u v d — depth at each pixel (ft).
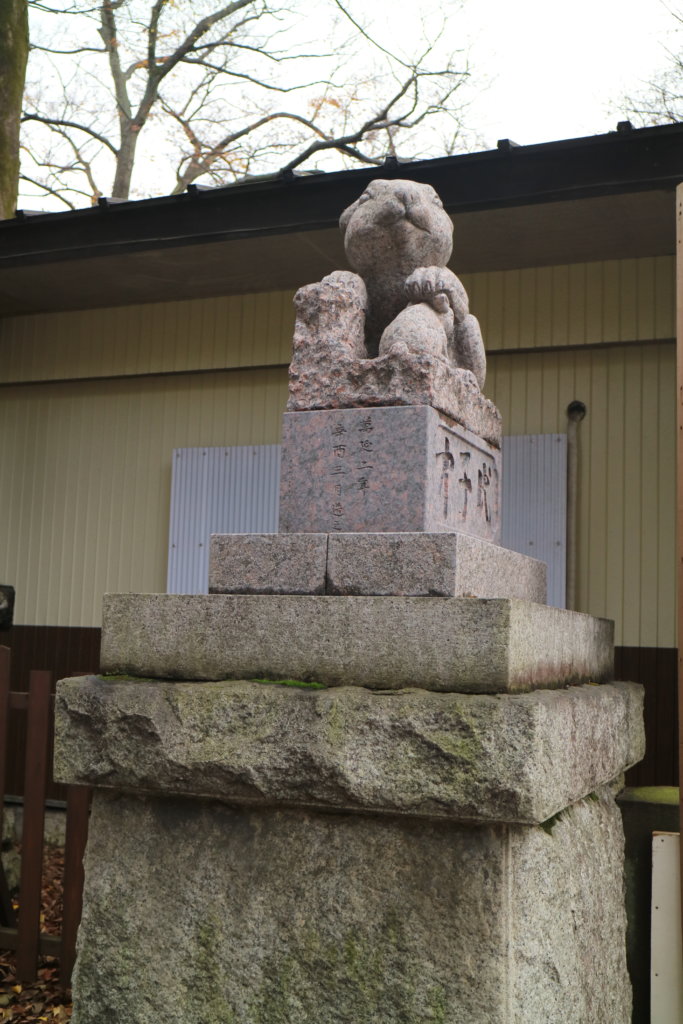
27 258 25.58
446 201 21.54
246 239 23.88
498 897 10.00
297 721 10.28
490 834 10.11
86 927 11.32
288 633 10.68
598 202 21.21
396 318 12.49
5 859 21.85
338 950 10.40
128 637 11.36
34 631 29.66
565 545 24.18
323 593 11.01
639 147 19.98
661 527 23.79
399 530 11.49
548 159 20.53
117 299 28.89
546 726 9.94
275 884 10.72
